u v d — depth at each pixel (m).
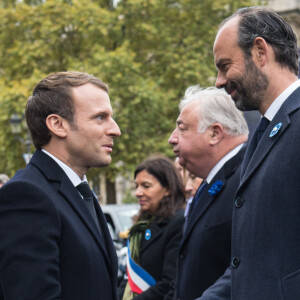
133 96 15.02
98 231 2.14
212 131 2.74
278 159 1.92
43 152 2.16
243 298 1.94
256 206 1.96
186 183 4.01
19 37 16.55
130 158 14.91
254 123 4.20
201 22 16.17
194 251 2.66
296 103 1.97
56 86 2.17
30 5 17.52
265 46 2.05
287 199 1.86
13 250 1.85
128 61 14.72
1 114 15.00
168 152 15.08
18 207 1.91
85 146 2.15
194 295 2.63
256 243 1.94
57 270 1.89
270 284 1.87
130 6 15.72
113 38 16.17
